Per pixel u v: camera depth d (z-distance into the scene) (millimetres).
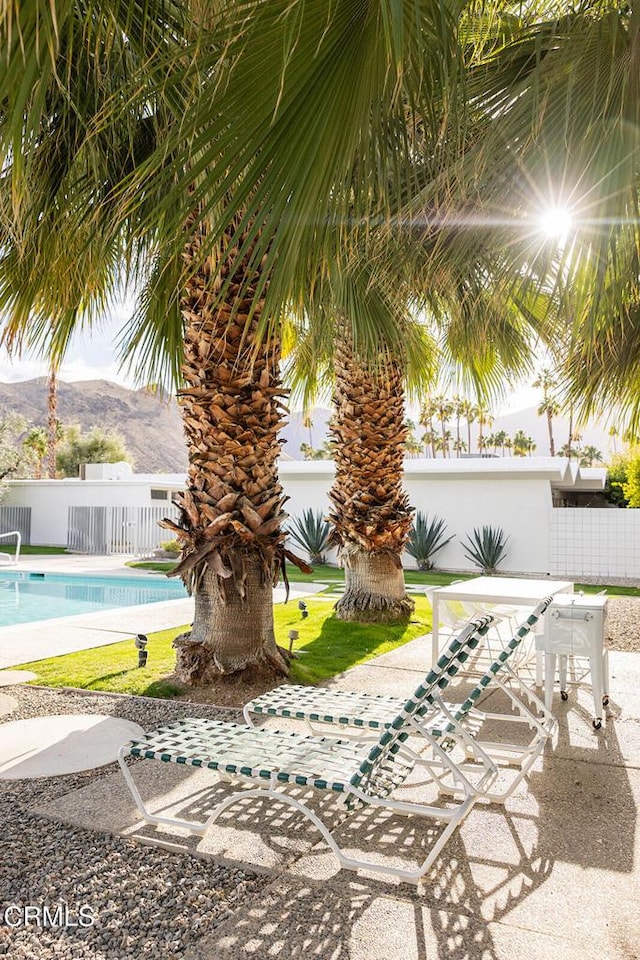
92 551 23641
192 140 2213
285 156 2049
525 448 59500
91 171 4102
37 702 5422
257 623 5879
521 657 6582
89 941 2398
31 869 2893
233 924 2480
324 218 2309
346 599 9070
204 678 5754
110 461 50031
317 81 2010
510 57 2686
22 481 26438
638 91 2240
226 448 5652
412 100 2238
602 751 4352
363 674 6270
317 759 3059
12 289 5070
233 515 5672
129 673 6230
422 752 4324
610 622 9273
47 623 9078
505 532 18531
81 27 2494
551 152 2369
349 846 3086
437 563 19219
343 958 2279
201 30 1990
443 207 2531
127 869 2885
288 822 3344
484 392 9430
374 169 2369
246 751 3162
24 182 2537
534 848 3070
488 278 2791
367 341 6883
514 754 4289
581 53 2340
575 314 2586
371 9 1949
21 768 4062
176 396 5820
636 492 22062
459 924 2479
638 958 2277
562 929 2445
